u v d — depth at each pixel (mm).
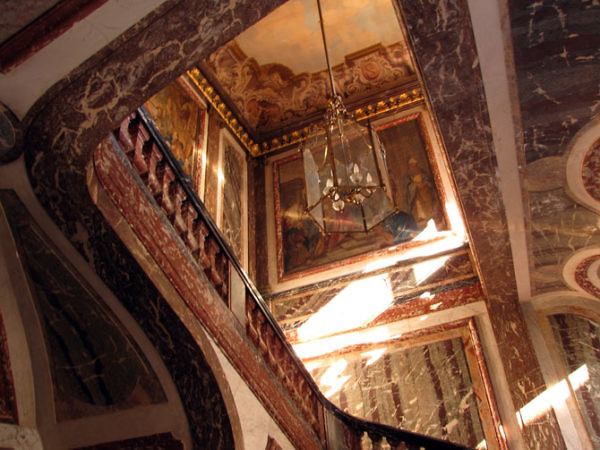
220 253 5043
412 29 3992
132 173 4125
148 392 4559
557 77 4355
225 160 10500
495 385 7664
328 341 8828
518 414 7305
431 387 7973
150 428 4582
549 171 5484
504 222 6336
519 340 7809
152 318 4203
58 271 4141
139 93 3580
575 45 4059
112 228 3783
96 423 4648
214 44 3498
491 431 7355
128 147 4242
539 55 4160
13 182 3725
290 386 5477
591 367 7477
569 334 7855
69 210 3768
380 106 11188
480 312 8273
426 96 4633
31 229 3947
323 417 5945
